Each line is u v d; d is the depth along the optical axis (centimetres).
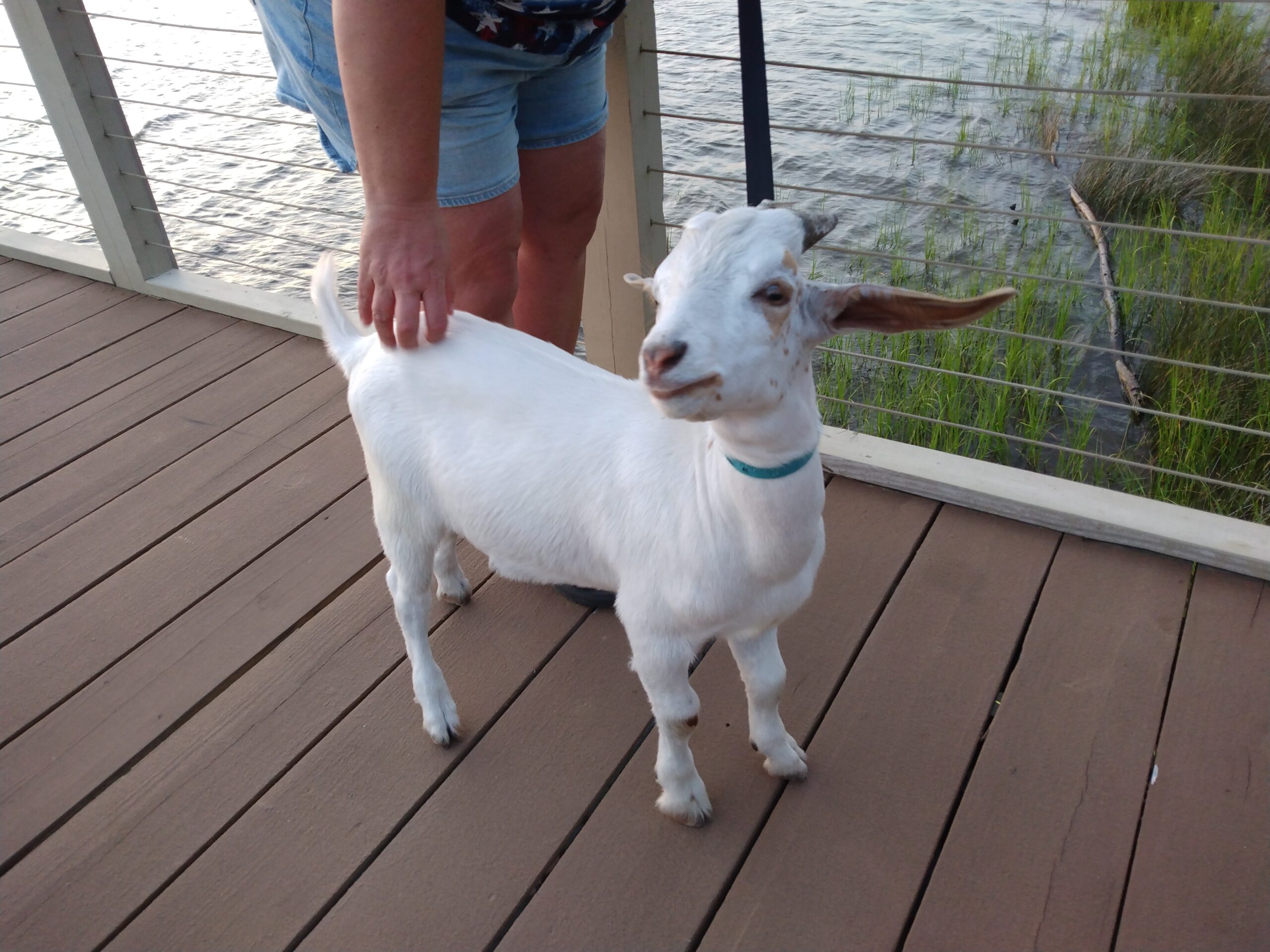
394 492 173
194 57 654
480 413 163
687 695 159
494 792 179
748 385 116
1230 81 573
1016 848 166
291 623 215
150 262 344
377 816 176
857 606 213
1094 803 172
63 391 295
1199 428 330
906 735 186
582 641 209
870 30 689
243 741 190
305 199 511
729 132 542
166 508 249
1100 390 380
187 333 324
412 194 156
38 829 174
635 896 162
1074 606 211
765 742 173
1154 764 178
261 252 471
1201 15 645
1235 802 171
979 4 735
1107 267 443
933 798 175
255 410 285
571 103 198
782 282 114
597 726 190
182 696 199
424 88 148
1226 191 486
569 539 161
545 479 159
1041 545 227
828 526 236
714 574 144
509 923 160
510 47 167
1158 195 492
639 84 235
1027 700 191
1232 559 214
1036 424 356
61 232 491
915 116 580
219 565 231
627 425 156
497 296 198
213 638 212
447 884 165
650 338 110
